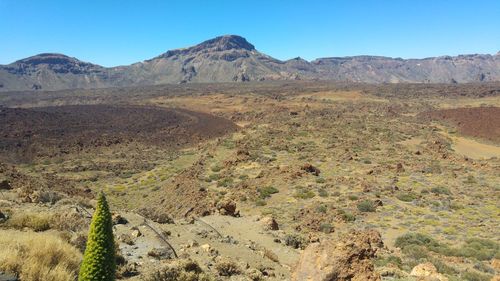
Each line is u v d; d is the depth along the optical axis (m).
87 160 73.50
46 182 44.75
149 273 9.68
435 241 22.61
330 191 35.34
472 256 20.22
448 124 92.06
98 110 148.12
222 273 11.43
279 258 16.14
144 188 51.91
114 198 47.91
